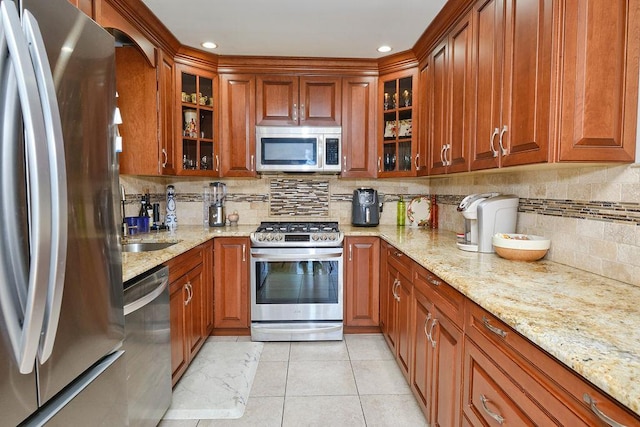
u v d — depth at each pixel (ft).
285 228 9.87
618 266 4.31
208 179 10.90
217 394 6.72
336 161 9.78
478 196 6.55
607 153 4.08
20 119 2.53
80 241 3.25
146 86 7.88
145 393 5.07
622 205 4.26
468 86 6.18
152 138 7.98
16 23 2.45
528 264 5.24
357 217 10.35
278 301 9.18
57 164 2.68
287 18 7.34
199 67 9.23
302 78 9.75
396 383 7.10
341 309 9.23
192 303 7.47
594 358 2.35
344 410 6.25
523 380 3.01
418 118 9.13
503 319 3.19
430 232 9.23
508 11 4.90
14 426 2.54
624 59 4.02
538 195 5.78
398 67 9.44
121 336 4.01
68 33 3.09
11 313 2.48
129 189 8.65
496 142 5.24
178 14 7.17
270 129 9.67
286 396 6.66
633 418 2.00
